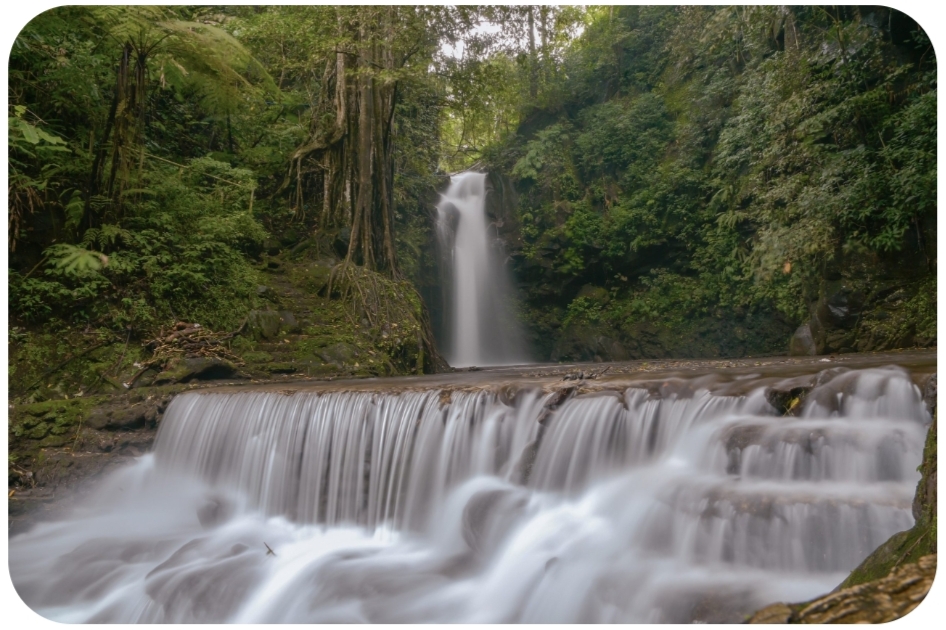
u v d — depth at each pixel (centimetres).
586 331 1922
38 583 637
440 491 651
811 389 554
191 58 1153
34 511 786
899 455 461
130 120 1100
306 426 738
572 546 515
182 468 817
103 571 641
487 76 1642
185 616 556
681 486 496
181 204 1205
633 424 587
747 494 459
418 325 1334
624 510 525
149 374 993
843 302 1195
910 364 640
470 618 493
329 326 1227
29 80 1093
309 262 1378
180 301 1111
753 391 563
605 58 2233
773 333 1619
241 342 1109
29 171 1063
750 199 1605
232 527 714
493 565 540
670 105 2006
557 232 1998
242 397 805
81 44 1132
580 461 595
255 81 1485
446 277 1911
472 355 1953
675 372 760
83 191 1116
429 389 702
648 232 1877
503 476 631
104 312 1031
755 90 1423
